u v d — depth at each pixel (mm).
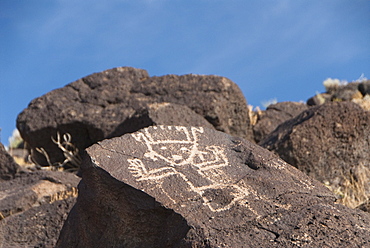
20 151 14016
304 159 8633
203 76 11945
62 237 5961
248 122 11992
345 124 8867
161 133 5738
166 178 5160
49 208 7172
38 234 6953
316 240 4473
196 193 5023
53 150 11977
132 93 12062
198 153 5605
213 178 5273
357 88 16578
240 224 4699
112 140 5484
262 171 5469
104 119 11547
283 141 8742
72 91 12273
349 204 8141
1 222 7023
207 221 4727
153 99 11789
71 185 8117
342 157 8758
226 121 11570
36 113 11984
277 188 5199
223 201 4961
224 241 4480
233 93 11688
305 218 4730
